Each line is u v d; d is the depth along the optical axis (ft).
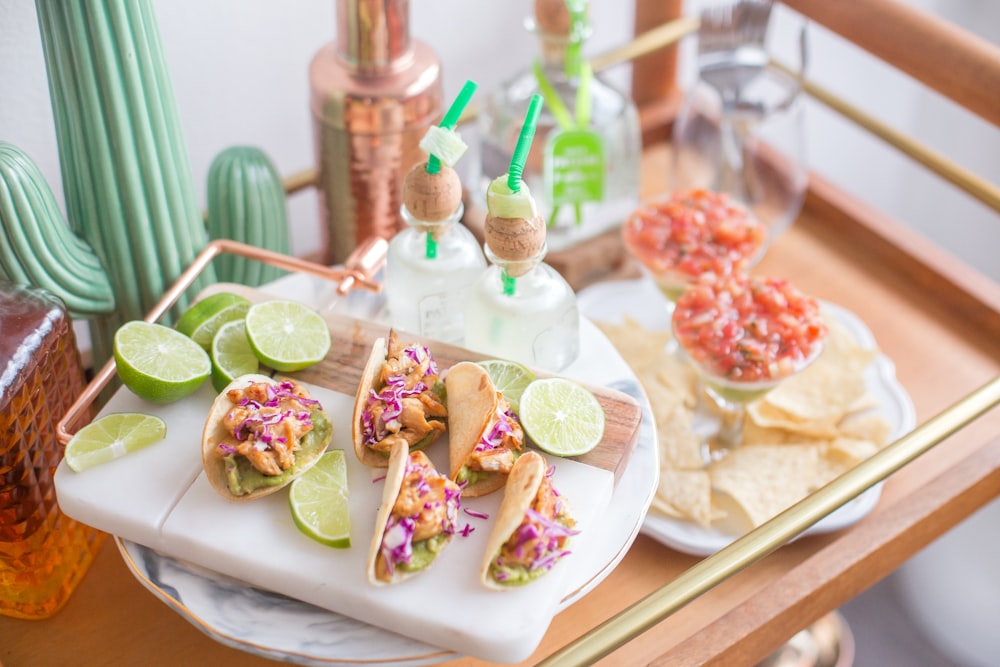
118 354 2.48
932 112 4.91
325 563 2.30
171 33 3.30
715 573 2.45
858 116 3.53
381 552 2.26
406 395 2.45
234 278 3.04
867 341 3.22
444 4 3.68
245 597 2.34
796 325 2.84
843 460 2.94
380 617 2.27
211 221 3.04
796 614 2.74
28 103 3.09
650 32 3.79
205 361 2.53
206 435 2.37
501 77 3.96
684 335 2.87
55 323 2.53
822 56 4.49
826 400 3.02
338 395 2.53
